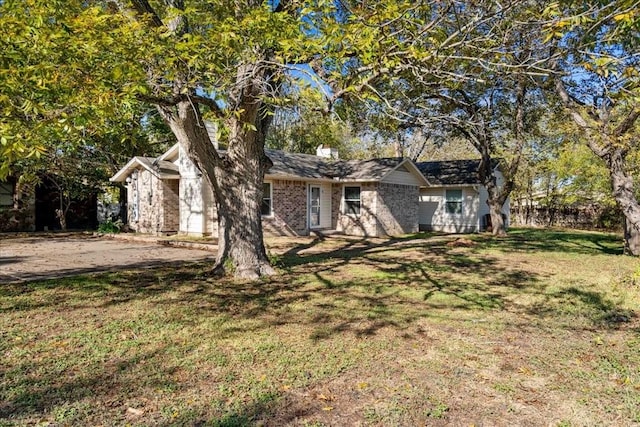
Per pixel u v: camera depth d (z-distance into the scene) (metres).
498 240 16.97
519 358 4.33
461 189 21.94
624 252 12.73
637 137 9.43
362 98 5.24
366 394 3.49
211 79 4.97
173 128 7.84
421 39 5.17
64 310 5.84
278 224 17.39
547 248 14.22
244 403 3.29
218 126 5.71
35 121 3.80
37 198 21.11
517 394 3.52
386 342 4.74
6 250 12.68
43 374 3.74
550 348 4.63
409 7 4.64
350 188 19.16
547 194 26.66
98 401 3.28
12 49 3.67
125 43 4.23
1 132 3.15
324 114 5.73
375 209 18.27
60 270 9.03
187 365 4.01
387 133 13.24
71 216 22.27
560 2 5.19
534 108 14.79
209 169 8.16
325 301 6.57
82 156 18.67
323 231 19.06
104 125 4.84
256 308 6.11
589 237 18.47
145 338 4.74
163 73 4.84
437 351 4.50
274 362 4.12
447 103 11.39
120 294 6.84
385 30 4.69
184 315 5.68
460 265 10.38
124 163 20.78
